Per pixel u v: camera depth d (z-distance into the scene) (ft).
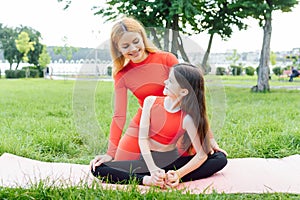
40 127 16.22
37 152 11.87
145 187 8.23
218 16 37.50
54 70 82.74
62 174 9.39
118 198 7.40
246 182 8.84
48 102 27.40
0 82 56.65
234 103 26.96
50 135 13.66
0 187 8.33
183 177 8.79
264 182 8.86
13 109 23.09
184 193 8.00
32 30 89.66
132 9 30.55
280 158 11.25
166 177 8.46
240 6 37.19
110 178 8.74
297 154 11.45
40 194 7.68
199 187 8.47
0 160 10.60
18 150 11.66
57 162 11.24
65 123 17.74
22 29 88.99
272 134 14.01
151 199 7.49
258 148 12.31
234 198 7.84
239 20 38.45
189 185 8.41
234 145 12.96
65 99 29.55
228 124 16.92
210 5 37.04
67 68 61.52
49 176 9.16
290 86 49.83
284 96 32.35
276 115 20.26
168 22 28.12
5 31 86.12
